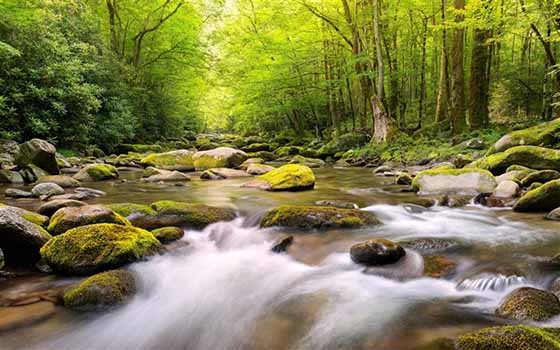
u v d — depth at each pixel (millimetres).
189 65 23688
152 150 17953
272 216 4648
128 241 3408
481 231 4254
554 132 8914
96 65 15828
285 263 3678
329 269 3467
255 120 32250
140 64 23250
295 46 19422
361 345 2250
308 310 2752
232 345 2408
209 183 8609
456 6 12766
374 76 16266
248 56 21000
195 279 3355
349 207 5496
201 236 4383
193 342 2461
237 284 3260
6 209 3414
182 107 28422
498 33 12836
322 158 16906
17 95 10734
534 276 2926
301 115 26969
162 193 6953
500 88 17828
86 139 13836
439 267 3264
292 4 17969
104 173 9102
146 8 21125
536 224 4375
